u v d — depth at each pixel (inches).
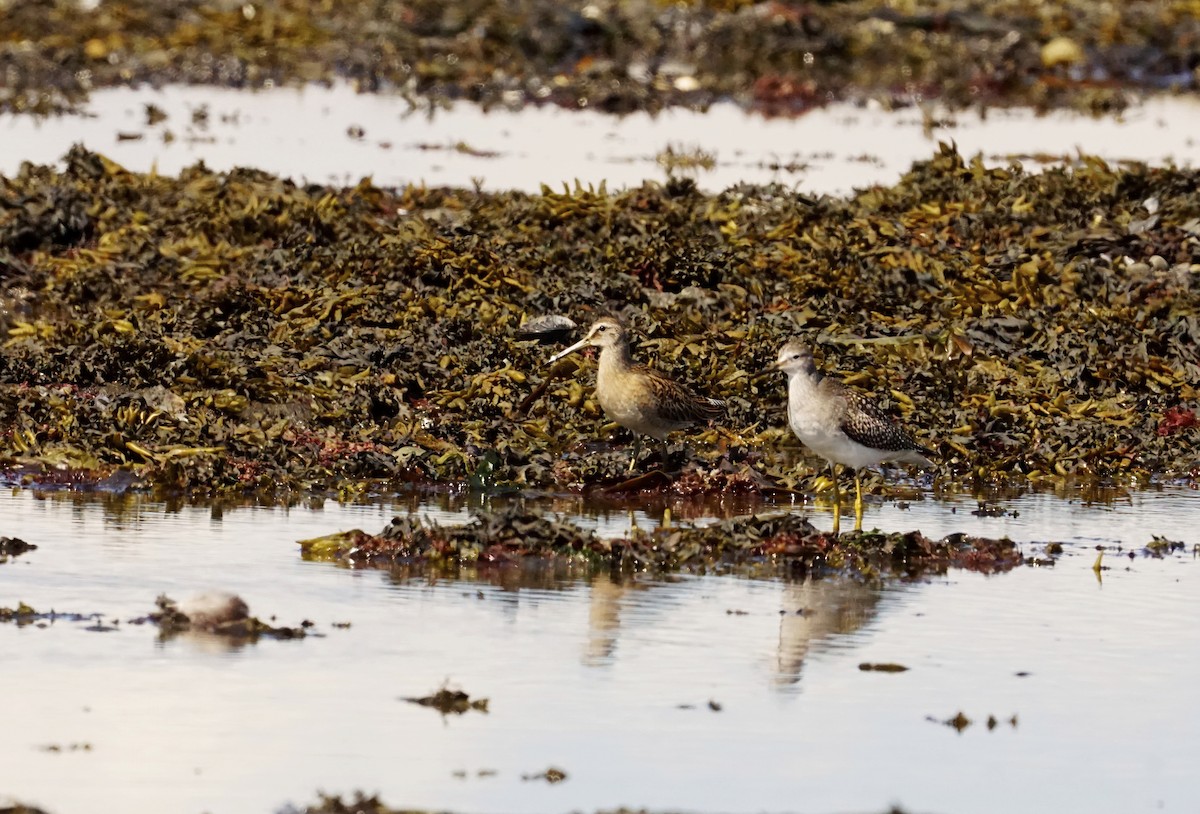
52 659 431.5
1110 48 1601.9
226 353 713.0
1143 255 874.8
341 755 382.6
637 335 759.7
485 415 677.3
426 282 800.3
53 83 1365.7
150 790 363.3
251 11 1563.7
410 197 979.3
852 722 411.8
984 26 1615.4
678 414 630.5
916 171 991.6
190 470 608.7
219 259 839.7
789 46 1540.4
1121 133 1358.3
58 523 555.5
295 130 1256.8
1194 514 615.2
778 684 433.7
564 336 757.9
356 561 524.1
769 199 968.9
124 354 703.7
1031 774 387.9
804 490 632.4
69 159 964.6
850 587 515.5
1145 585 524.4
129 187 933.8
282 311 772.0
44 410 659.4
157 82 1406.3
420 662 439.2
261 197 912.9
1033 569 539.5
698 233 879.7
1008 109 1464.1
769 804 367.9
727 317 789.9
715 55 1528.1
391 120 1315.2
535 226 890.1
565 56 1508.4
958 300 808.3
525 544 533.3
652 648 455.8
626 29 1537.9
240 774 372.2
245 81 1424.7
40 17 1487.5
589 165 1160.8
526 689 423.8
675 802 366.6
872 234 882.1
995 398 712.4
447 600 489.7
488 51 1491.1
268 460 624.7
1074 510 617.6
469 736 395.5
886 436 569.9
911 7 1664.6
